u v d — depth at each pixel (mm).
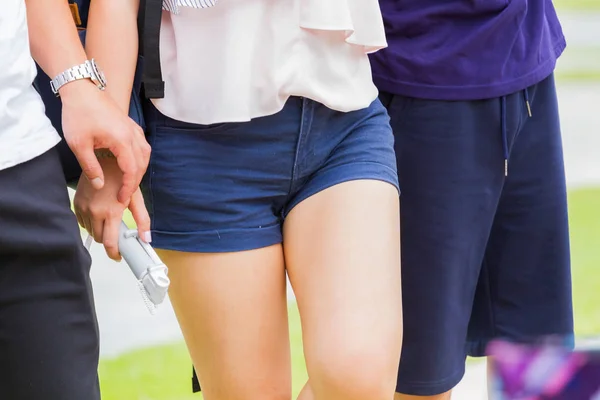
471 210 3854
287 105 3133
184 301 3270
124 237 2957
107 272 6082
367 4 3170
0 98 2447
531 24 3811
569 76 10125
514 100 3781
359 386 2857
